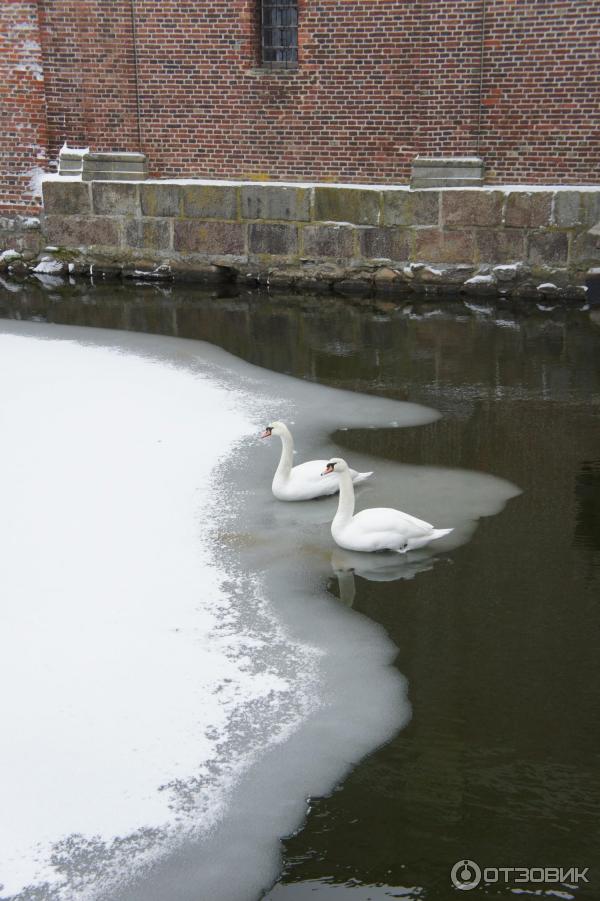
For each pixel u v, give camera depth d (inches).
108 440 398.3
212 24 655.1
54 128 704.4
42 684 239.5
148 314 617.3
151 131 690.2
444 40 610.9
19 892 183.0
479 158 624.7
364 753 219.5
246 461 378.9
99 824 198.7
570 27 583.5
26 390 461.1
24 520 326.0
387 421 425.7
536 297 630.5
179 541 313.9
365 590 286.7
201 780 210.8
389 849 193.8
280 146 668.7
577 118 598.5
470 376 485.4
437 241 642.8
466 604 279.0
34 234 730.2
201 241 695.1
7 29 682.8
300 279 680.4
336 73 641.0
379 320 594.9
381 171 652.1
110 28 671.1
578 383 470.6
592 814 201.5
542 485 358.0
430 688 241.9
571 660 252.2
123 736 222.5
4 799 203.6
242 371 499.2
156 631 263.4
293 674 246.8
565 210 609.0
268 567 299.1
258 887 185.2
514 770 214.1
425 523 311.1
